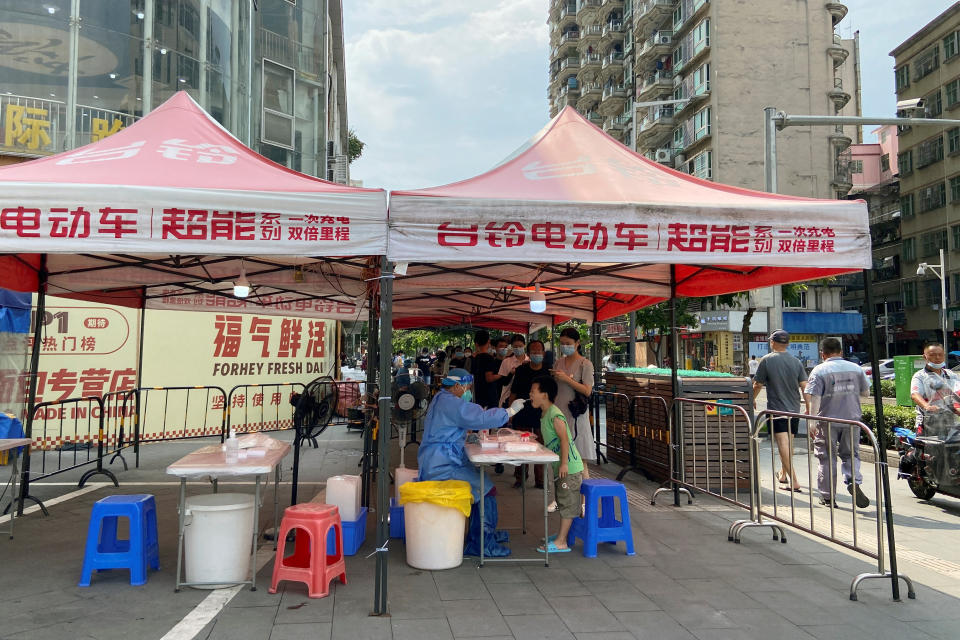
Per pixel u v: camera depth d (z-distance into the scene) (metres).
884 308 46.41
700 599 4.48
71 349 11.79
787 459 8.35
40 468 9.56
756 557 5.49
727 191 5.68
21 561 5.20
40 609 4.18
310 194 4.35
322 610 4.21
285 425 14.81
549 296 9.78
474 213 4.47
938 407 7.54
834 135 34.31
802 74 34.41
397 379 7.69
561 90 60.22
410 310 11.97
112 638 3.75
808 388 7.45
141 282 7.48
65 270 7.12
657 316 21.56
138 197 4.21
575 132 6.40
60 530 6.16
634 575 5.00
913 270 41.16
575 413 7.16
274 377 14.69
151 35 13.81
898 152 42.59
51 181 4.27
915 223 41.03
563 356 7.54
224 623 3.97
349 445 12.30
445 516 5.07
